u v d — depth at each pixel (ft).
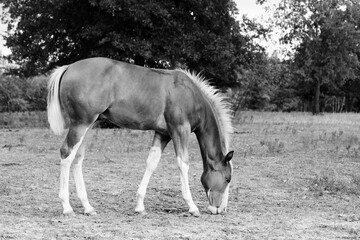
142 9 83.87
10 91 118.73
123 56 87.66
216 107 26.99
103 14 89.61
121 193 32.04
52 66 98.78
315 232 22.71
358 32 138.10
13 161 45.16
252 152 52.03
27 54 95.91
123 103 25.08
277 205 29.12
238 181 36.73
